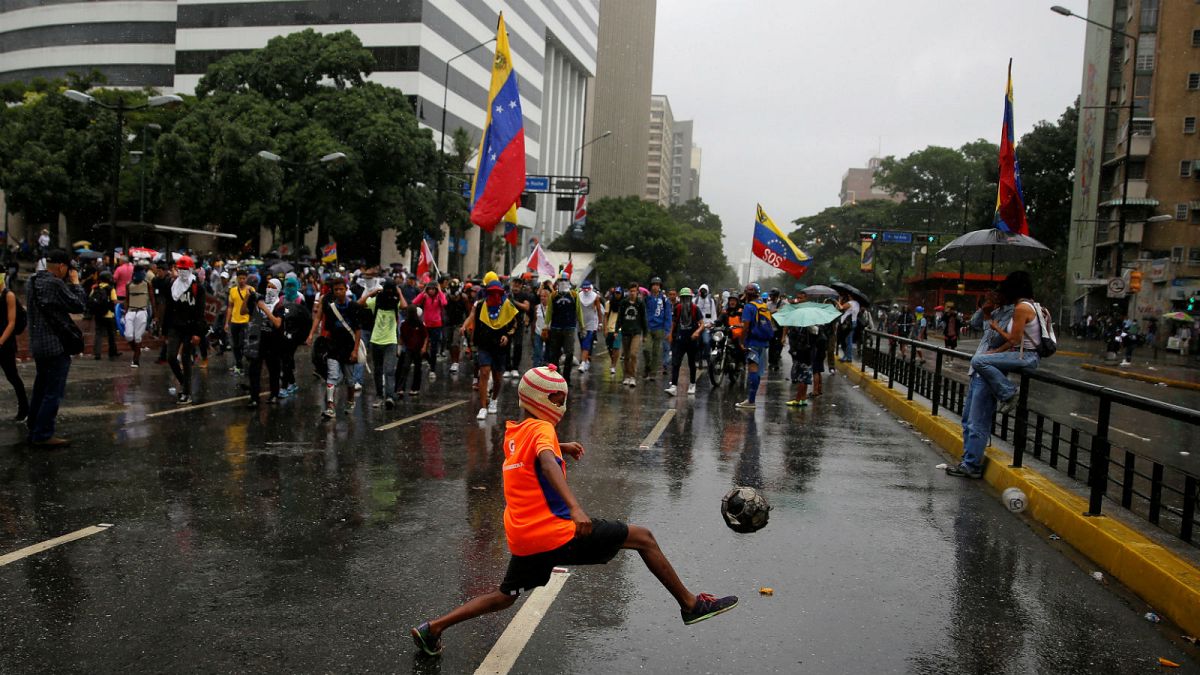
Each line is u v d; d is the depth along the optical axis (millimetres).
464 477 8094
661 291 18234
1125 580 5609
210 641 4324
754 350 13766
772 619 4844
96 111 49125
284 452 8945
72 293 8742
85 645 4234
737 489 4371
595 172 140625
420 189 46312
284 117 42438
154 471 7867
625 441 10359
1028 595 5375
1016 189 11430
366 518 6609
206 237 52031
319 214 42312
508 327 11797
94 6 72562
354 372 12070
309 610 4766
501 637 4488
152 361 17328
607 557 4090
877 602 5168
